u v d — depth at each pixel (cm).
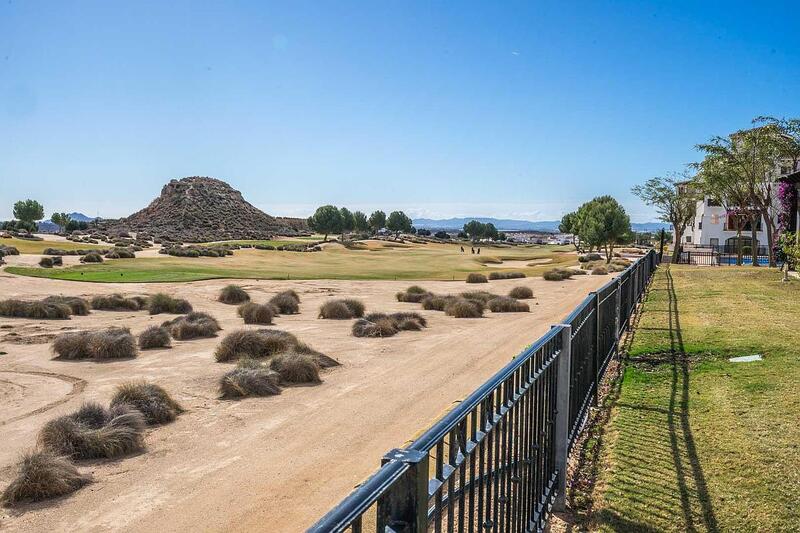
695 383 838
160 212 17475
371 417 1005
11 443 909
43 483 688
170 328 2062
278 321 2420
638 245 13838
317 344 1788
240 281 4306
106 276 4325
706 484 503
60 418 869
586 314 673
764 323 1291
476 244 15950
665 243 8544
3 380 1351
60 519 637
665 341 1148
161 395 1034
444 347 1714
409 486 196
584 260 6962
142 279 4216
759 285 2192
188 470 775
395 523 193
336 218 16225
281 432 934
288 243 11275
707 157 4088
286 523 613
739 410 695
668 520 446
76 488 718
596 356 768
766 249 5900
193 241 12050
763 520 440
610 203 7225
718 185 4075
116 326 2308
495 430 336
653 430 643
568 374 490
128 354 1616
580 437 632
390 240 14200
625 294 1313
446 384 1245
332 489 699
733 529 430
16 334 2042
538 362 431
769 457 551
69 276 4259
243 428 958
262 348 1555
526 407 401
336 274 5441
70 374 1408
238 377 1179
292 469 770
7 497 679
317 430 940
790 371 853
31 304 2541
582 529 445
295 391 1205
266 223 18525
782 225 3350
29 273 4312
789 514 446
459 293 3425
